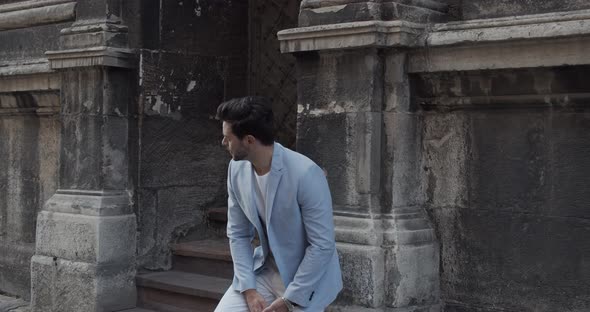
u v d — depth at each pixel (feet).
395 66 15.83
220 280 19.94
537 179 15.11
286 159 11.54
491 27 14.83
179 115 21.52
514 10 15.15
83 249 20.13
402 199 16.11
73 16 21.79
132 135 20.70
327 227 11.40
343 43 15.76
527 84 14.78
